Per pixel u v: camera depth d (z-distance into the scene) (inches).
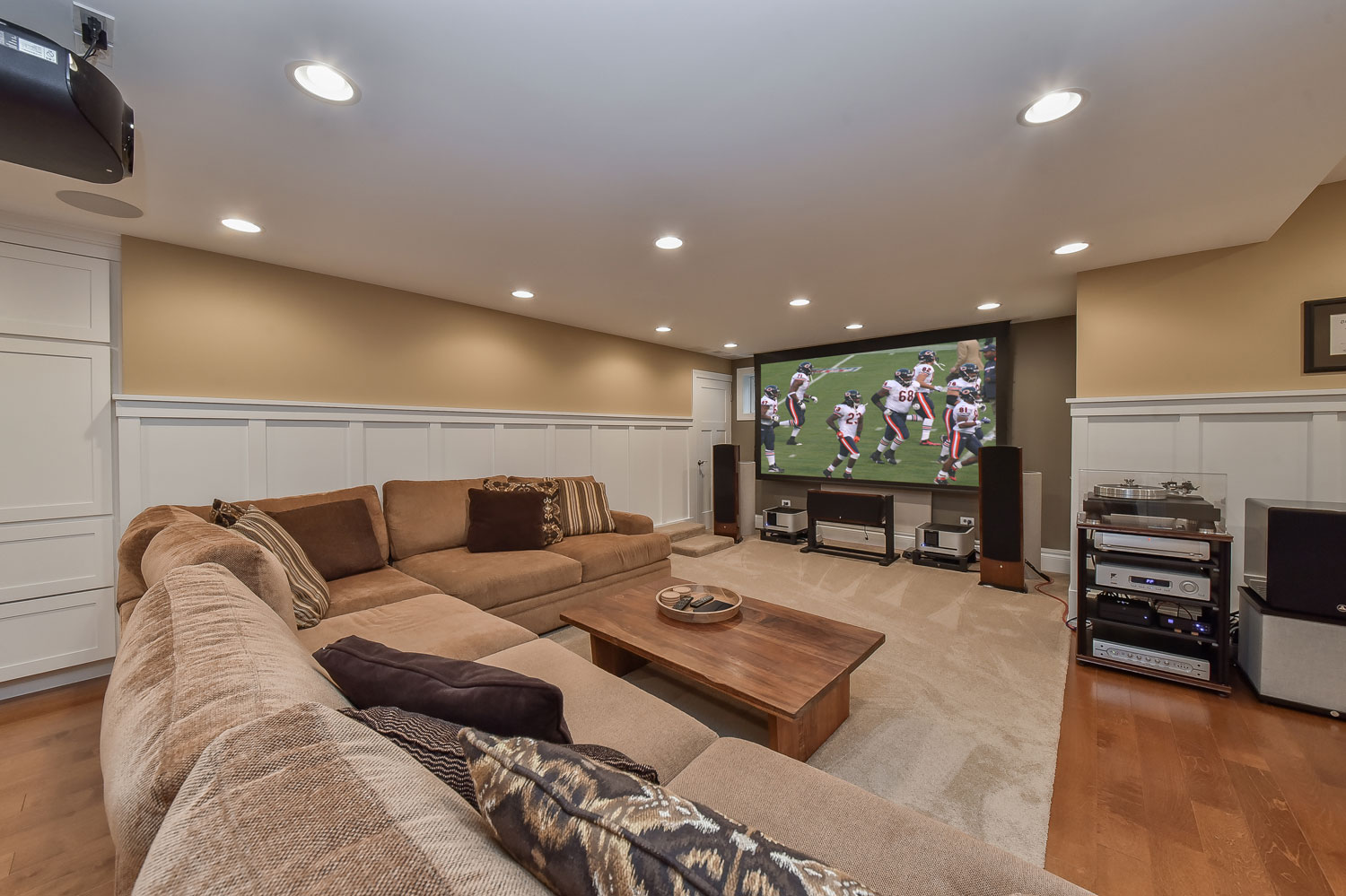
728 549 211.6
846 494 195.6
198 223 95.0
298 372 121.4
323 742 22.1
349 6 46.4
